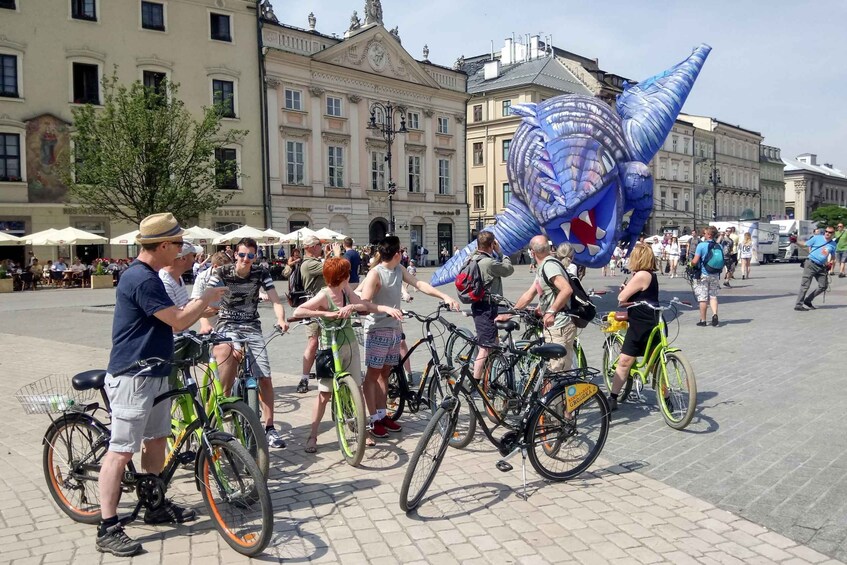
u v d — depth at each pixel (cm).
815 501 434
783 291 1892
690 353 944
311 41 3750
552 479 484
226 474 392
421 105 4303
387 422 620
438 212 4431
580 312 605
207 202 2348
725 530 398
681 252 2767
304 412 692
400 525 416
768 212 8531
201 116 3366
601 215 1315
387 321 594
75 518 431
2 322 1559
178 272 525
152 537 405
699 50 1530
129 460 403
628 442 566
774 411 641
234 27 3466
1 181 2894
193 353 443
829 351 927
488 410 501
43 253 3041
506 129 5194
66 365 975
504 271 663
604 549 378
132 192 2223
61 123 3014
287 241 2825
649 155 1412
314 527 415
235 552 384
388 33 4072
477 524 415
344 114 3912
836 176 10169
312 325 766
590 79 5591
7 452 575
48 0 2973
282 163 3638
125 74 3167
